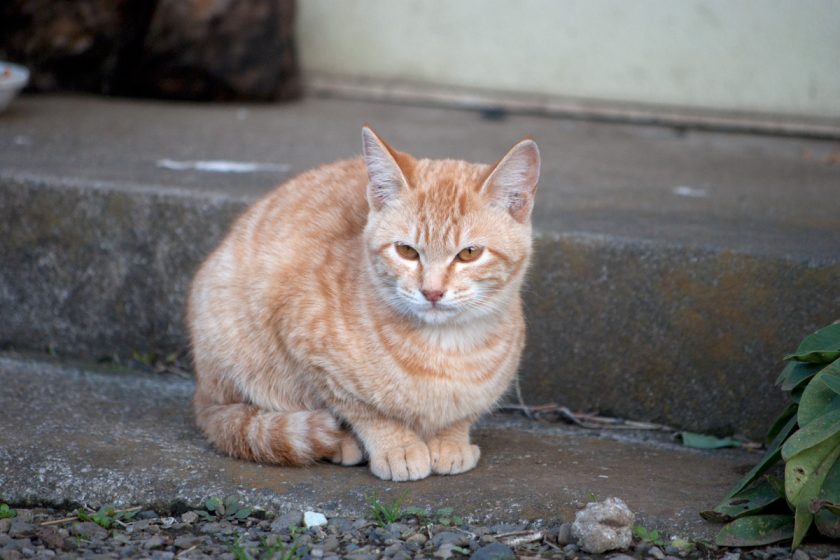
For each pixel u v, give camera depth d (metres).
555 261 5.38
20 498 4.21
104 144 7.11
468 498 4.14
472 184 4.29
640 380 5.33
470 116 8.95
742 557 3.81
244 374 4.65
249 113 8.61
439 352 4.28
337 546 3.85
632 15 8.78
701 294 5.19
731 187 6.80
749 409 5.16
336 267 4.40
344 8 9.34
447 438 4.52
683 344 5.25
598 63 8.94
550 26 8.98
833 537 3.84
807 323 5.05
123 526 4.05
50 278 6.01
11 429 4.65
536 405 5.46
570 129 8.66
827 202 6.40
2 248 6.02
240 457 4.48
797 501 3.79
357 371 4.27
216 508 4.12
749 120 8.60
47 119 7.87
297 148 7.30
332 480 4.32
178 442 4.68
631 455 4.79
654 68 8.83
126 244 5.89
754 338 5.13
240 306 4.58
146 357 5.96
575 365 5.41
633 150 7.98
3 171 6.03
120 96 9.07
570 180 6.83
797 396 4.25
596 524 3.78
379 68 9.40
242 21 8.76
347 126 8.22
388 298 4.29
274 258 4.53
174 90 8.91
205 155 6.94
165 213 5.82
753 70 8.61
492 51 9.14
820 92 8.51
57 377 5.63
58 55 8.89
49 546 3.85
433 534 3.92
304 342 4.34
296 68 9.32
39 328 6.06
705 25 8.64
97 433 4.70
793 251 5.12
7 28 8.78
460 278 4.19
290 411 4.59
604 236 5.33
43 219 5.95
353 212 4.66
